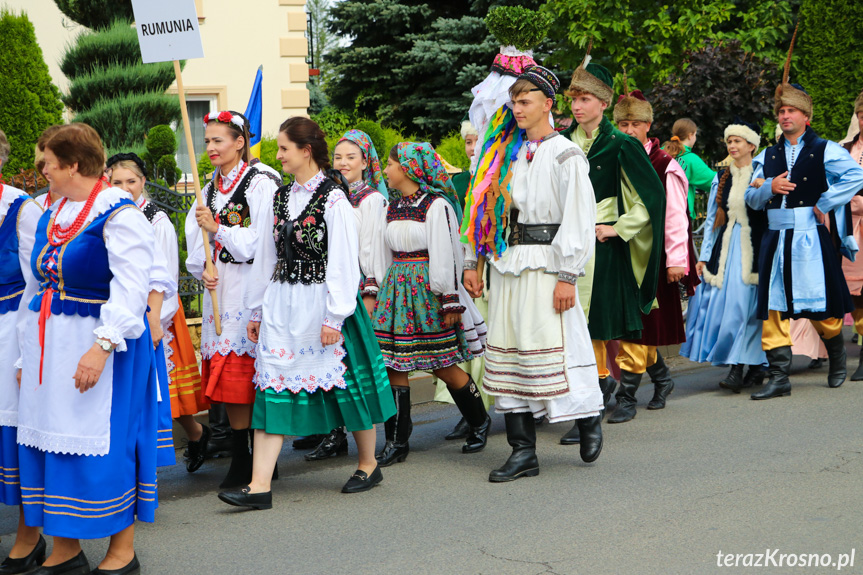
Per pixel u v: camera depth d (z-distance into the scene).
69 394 3.39
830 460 4.88
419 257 5.38
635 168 5.68
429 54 19.88
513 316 4.80
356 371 4.54
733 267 7.05
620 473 4.84
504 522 4.12
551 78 4.77
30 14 13.42
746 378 7.34
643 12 15.92
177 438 5.99
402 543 3.90
